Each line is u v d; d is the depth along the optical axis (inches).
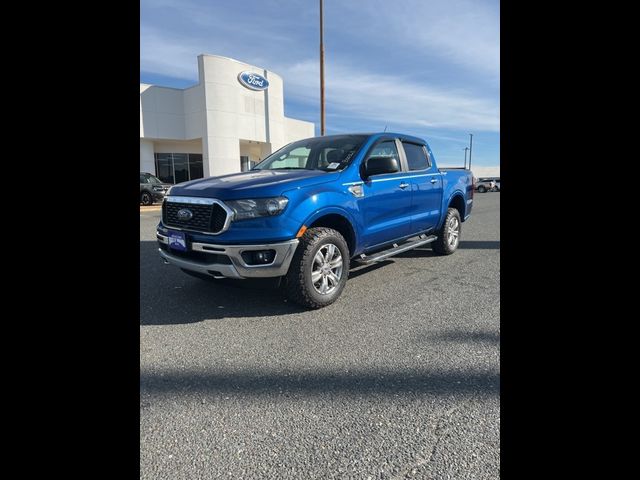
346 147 163.9
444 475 59.9
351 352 103.5
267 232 121.3
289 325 123.5
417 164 195.8
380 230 161.5
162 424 73.8
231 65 969.5
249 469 62.4
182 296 154.9
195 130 980.6
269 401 81.3
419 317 129.0
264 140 1064.2
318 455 65.2
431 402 79.7
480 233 335.6
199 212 127.9
